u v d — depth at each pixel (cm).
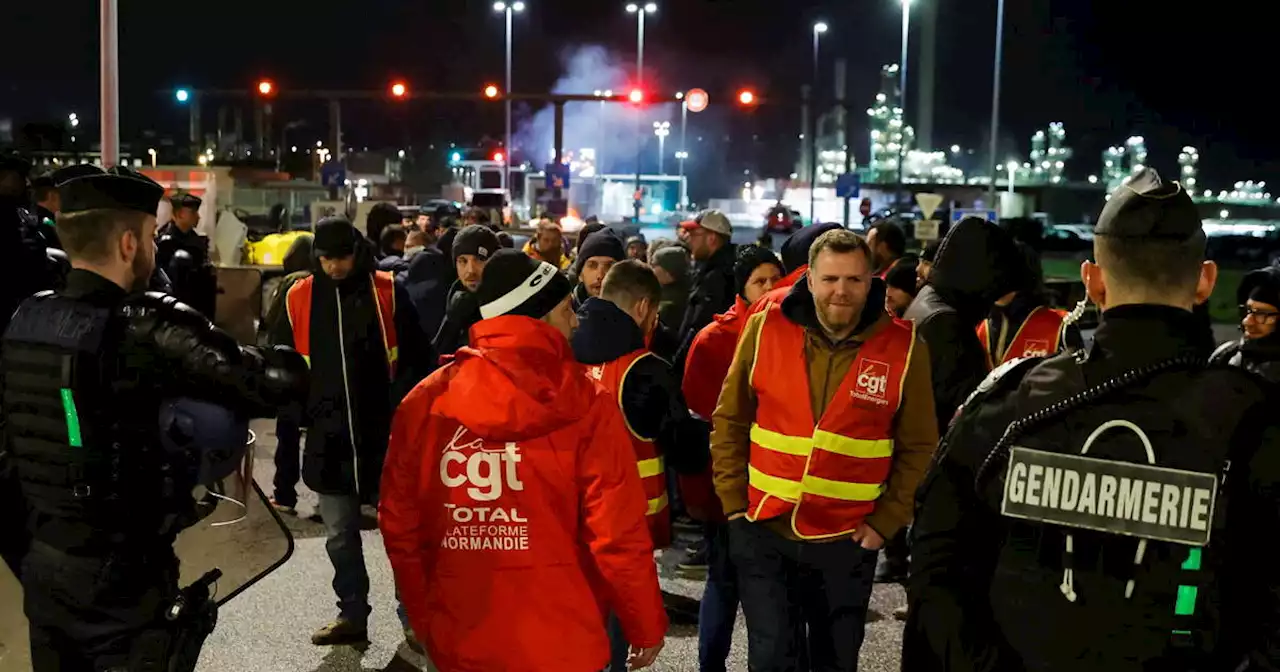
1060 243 4641
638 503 291
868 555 390
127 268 293
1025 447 205
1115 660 197
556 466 283
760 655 391
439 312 835
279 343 541
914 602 222
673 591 630
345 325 535
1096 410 201
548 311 289
